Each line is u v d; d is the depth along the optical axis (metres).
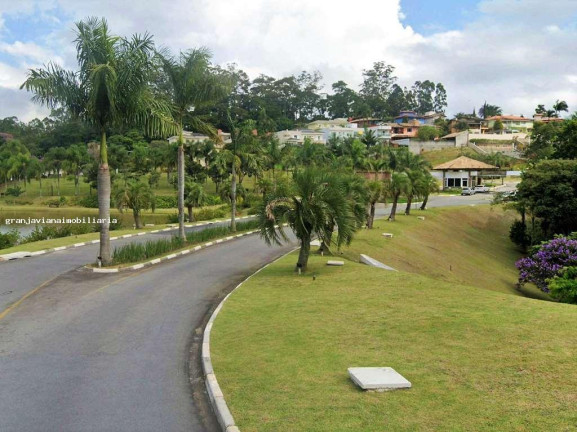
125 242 30.08
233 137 36.72
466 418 6.53
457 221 52.91
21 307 13.98
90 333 11.70
